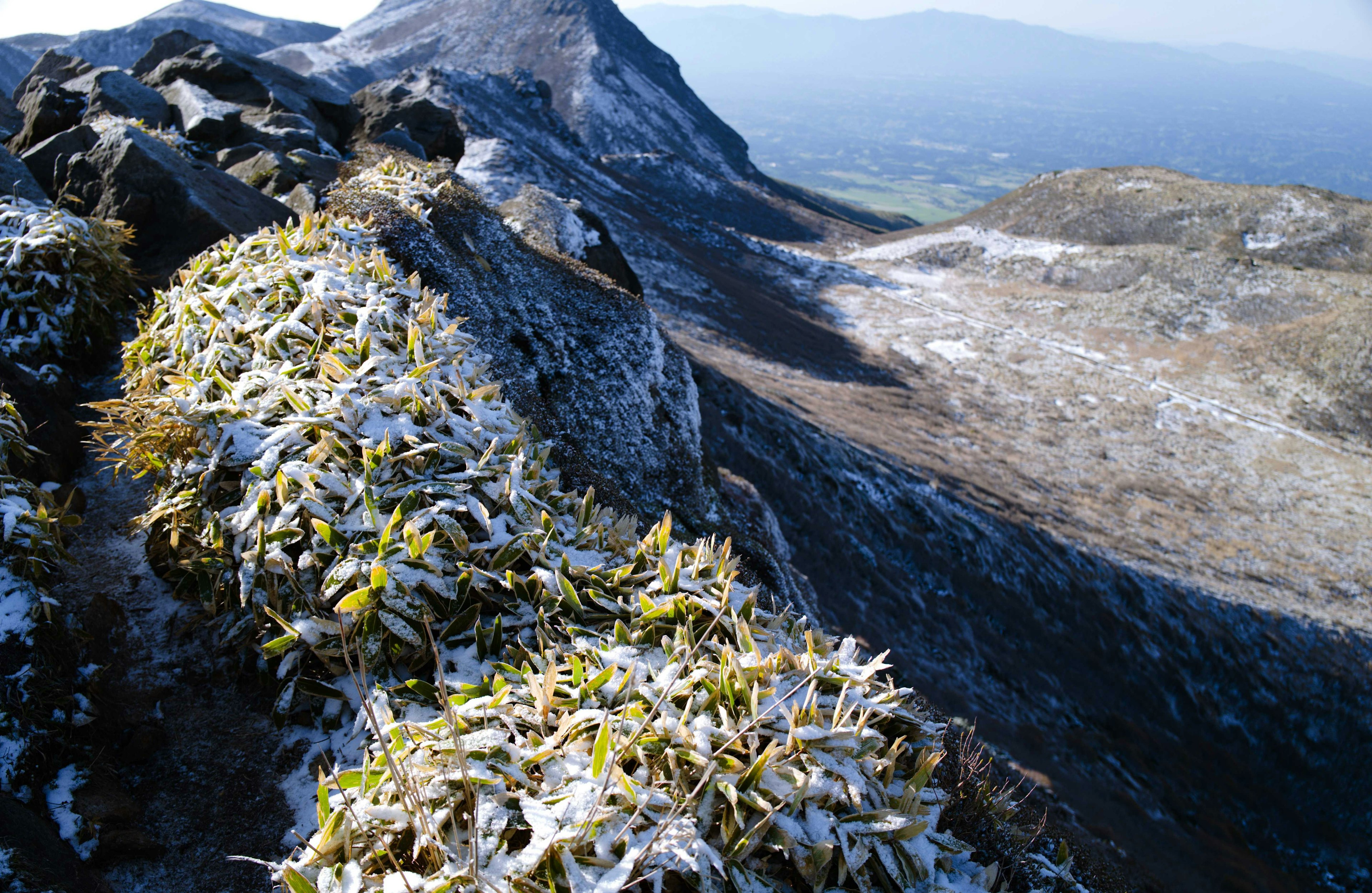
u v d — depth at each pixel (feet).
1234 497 158.51
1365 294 234.17
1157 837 69.62
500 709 11.04
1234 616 112.27
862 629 81.10
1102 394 200.64
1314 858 84.64
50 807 11.48
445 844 9.19
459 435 16.06
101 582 17.26
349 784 10.39
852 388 174.70
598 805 9.06
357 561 13.15
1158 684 99.71
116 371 25.98
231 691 14.93
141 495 20.56
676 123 572.51
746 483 63.16
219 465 15.42
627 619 13.96
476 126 271.90
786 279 279.49
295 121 51.34
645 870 8.89
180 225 31.76
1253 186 320.50
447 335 19.69
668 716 10.99
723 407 104.17
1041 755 74.02
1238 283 253.44
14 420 17.71
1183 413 194.08
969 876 11.36
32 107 49.32
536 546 14.74
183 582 16.12
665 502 39.68
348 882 8.97
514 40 634.84
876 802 10.71
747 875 9.43
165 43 66.64
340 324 18.70
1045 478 148.97
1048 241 328.08
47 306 24.07
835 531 96.32
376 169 40.55
